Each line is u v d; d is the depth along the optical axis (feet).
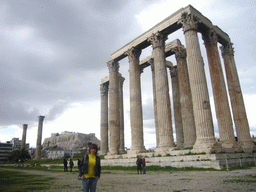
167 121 79.92
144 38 99.96
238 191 24.75
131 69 102.89
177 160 64.49
